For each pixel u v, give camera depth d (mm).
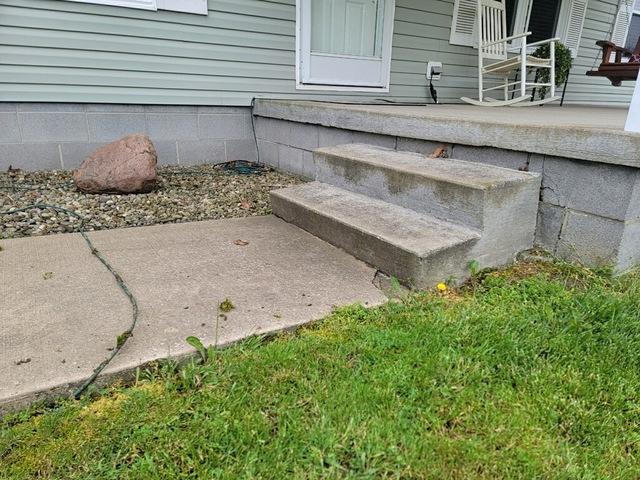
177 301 1677
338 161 2742
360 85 4758
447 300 1778
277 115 3896
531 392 1252
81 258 2068
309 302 1714
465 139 2420
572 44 6625
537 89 6027
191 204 3037
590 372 1336
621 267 1944
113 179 3016
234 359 1348
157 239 2365
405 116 2746
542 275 1952
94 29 3307
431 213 2184
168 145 3891
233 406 1157
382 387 1237
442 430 1118
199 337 1437
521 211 2080
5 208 2691
